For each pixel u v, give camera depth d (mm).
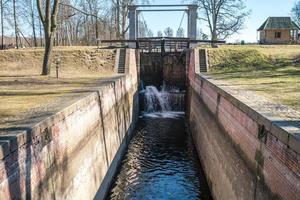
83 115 11578
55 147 8805
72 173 10133
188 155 19266
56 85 17266
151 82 32219
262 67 24359
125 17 42281
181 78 31594
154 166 17531
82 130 11344
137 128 25094
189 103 26500
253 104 9734
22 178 6863
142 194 14375
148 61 31750
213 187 13734
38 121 8062
